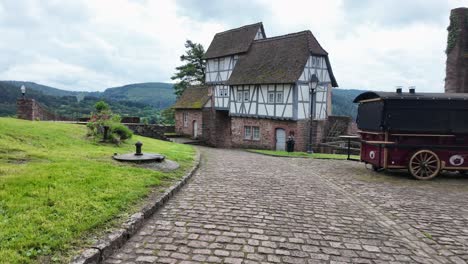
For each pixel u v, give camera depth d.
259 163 12.77
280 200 6.55
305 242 4.38
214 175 9.26
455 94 9.48
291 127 24.98
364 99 10.52
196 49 44.88
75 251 3.53
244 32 32.12
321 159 15.16
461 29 22.69
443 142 9.14
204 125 33.94
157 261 3.69
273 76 25.69
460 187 8.21
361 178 9.40
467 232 4.94
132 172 7.28
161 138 23.19
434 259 3.99
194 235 4.49
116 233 4.08
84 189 5.41
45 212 4.34
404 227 5.10
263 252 4.02
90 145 11.45
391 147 9.20
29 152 8.05
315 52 25.17
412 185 8.41
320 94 26.28
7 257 3.21
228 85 30.06
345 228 5.00
